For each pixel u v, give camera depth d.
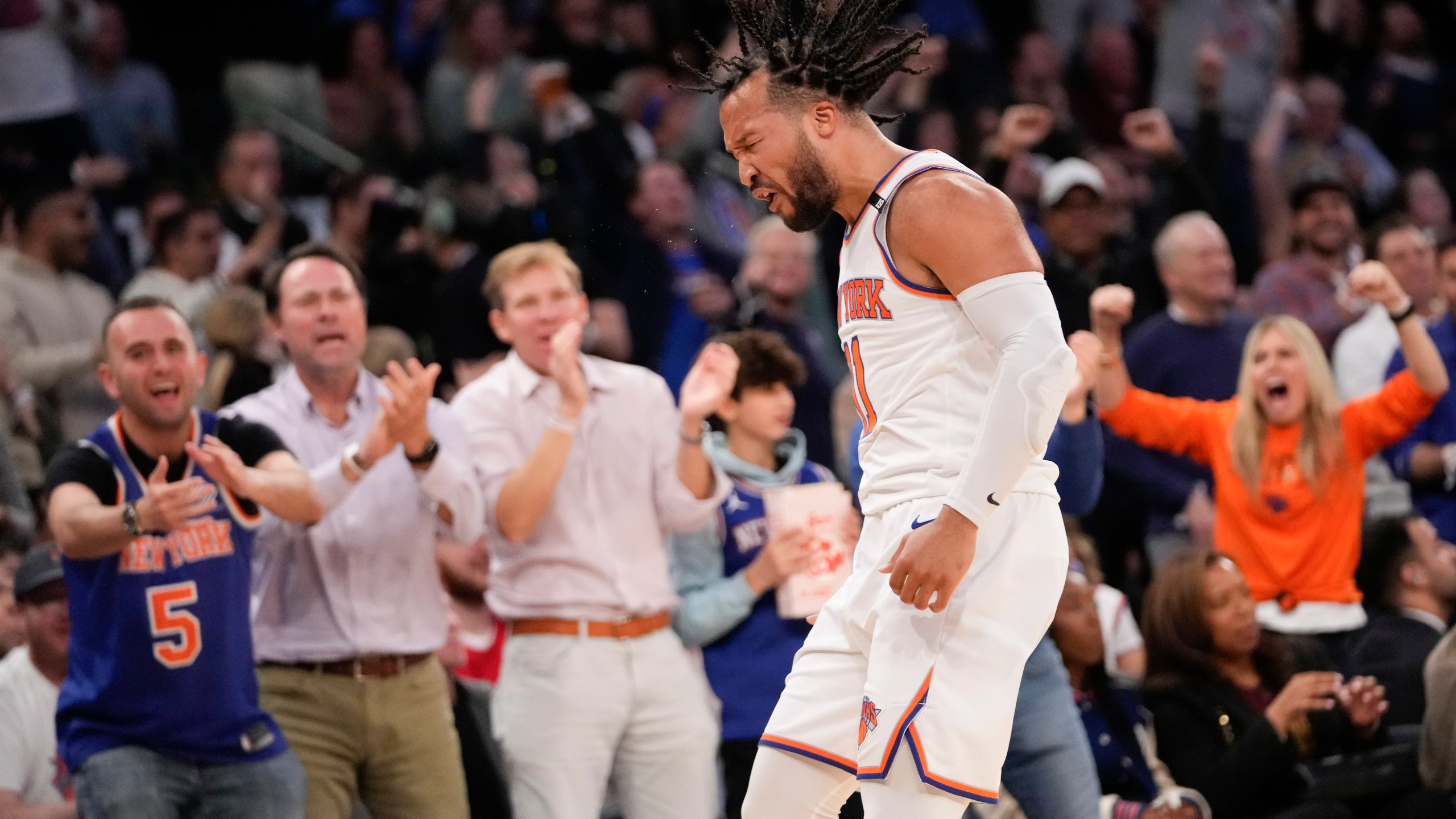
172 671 7.71
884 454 5.98
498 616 8.98
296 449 8.78
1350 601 10.73
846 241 6.02
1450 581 11.01
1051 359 5.42
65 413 12.74
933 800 5.66
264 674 8.46
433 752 8.62
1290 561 10.70
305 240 15.68
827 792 6.16
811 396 13.61
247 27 20.61
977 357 5.75
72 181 13.79
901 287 5.80
